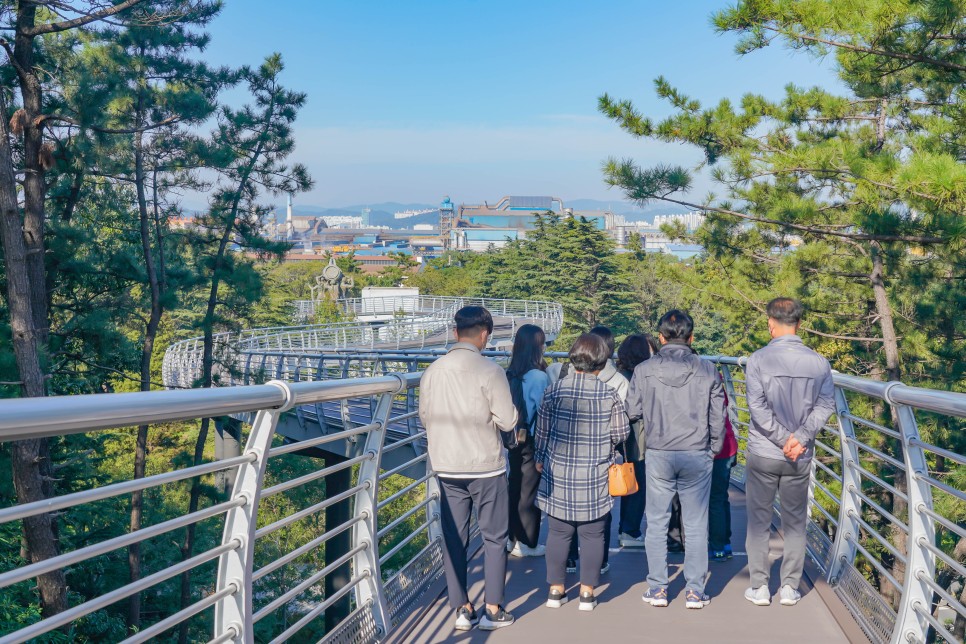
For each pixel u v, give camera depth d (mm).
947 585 14969
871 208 9781
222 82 22562
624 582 5656
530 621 4805
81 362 20328
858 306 19094
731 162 13961
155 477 2363
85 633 15711
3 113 12398
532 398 5629
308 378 22172
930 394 3402
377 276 129625
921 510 3771
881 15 9062
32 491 12125
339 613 13367
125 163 19641
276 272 105125
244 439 26000
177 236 24922
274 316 60562
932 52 9992
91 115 16219
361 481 4473
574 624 4750
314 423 16625
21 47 14453
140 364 21641
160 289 23609
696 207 12422
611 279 72250
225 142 24062
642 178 10922
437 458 4512
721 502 6164
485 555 4617
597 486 4887
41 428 1872
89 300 20500
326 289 77125
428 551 5543
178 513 25797
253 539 3086
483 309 4633
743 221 16719
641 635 4559
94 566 17359
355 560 4480
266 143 24234
